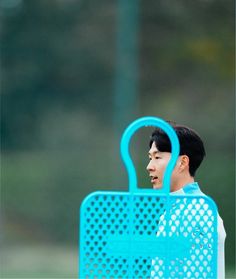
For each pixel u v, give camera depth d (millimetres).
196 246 12461
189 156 13742
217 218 12539
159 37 74875
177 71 75375
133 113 62781
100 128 75438
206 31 74562
